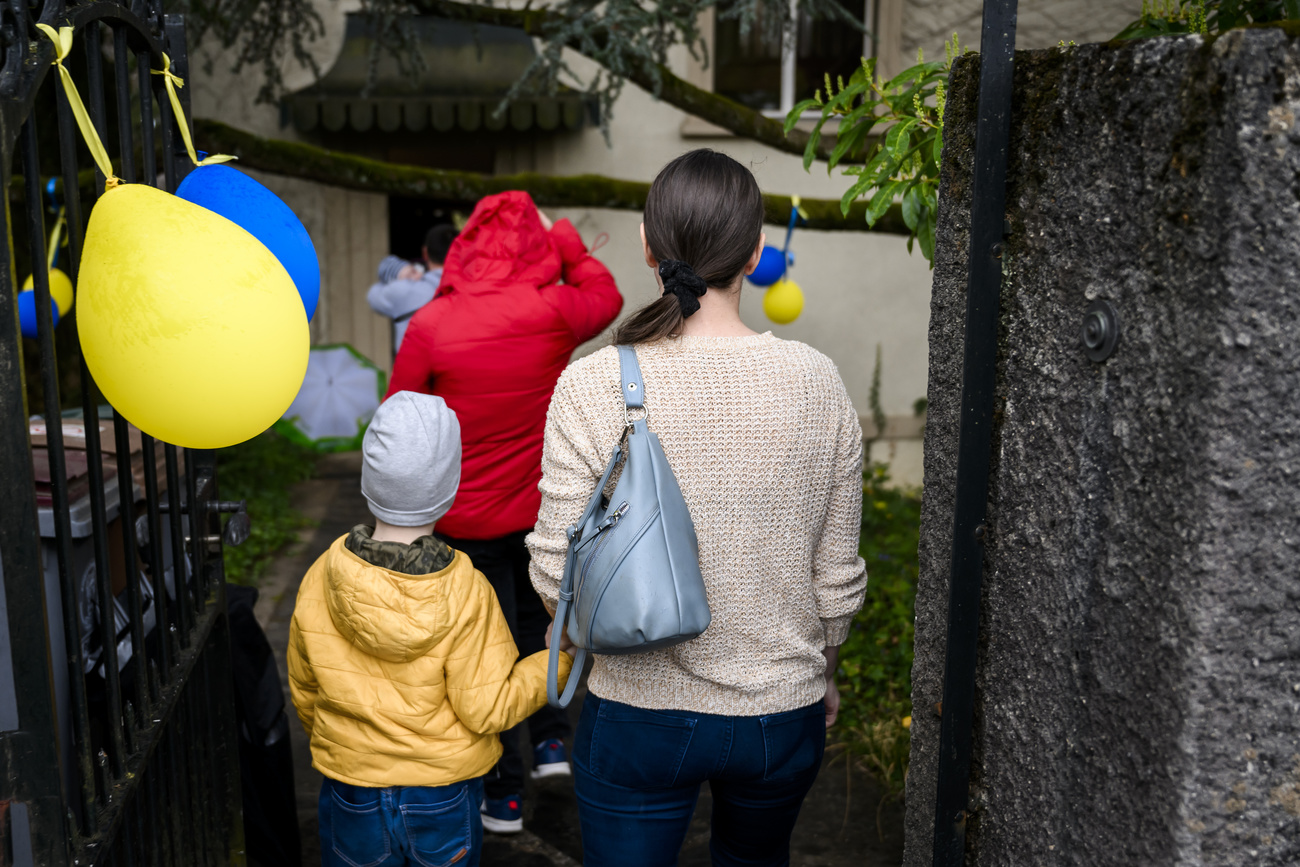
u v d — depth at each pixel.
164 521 2.21
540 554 1.57
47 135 5.77
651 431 1.49
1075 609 1.27
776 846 1.71
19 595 1.21
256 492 6.37
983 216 1.35
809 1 4.39
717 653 1.54
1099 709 1.23
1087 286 1.22
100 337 1.22
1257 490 1.06
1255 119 1.00
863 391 7.34
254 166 4.75
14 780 1.24
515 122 6.89
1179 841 1.12
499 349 2.53
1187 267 1.07
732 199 1.57
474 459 2.61
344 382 7.66
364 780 1.87
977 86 1.40
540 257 2.66
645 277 7.34
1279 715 1.11
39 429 2.12
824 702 1.77
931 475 1.54
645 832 1.61
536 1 6.43
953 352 1.48
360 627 1.78
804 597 1.59
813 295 7.21
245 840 2.45
